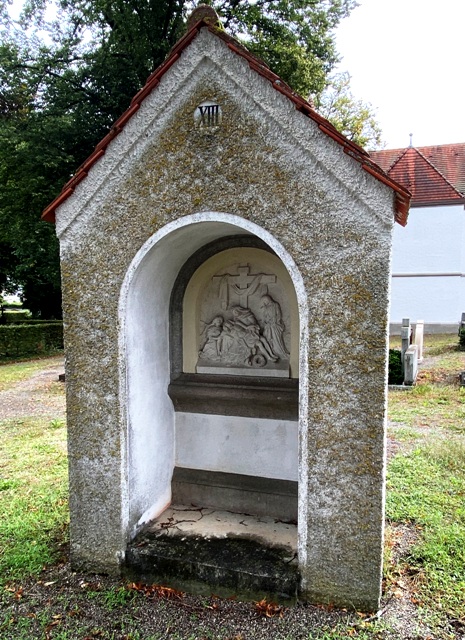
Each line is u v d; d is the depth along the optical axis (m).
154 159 3.39
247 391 4.09
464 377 10.77
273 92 3.08
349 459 3.10
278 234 3.15
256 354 4.26
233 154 3.21
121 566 3.65
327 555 3.19
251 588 3.30
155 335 4.07
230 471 4.37
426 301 20.12
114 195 3.50
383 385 3.01
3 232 16.12
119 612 3.25
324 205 3.05
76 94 13.63
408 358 10.69
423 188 20.02
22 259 21.47
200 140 3.27
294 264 3.13
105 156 3.47
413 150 21.16
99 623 3.14
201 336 4.46
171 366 4.40
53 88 13.93
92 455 3.66
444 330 19.89
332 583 3.19
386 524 4.40
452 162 21.53
